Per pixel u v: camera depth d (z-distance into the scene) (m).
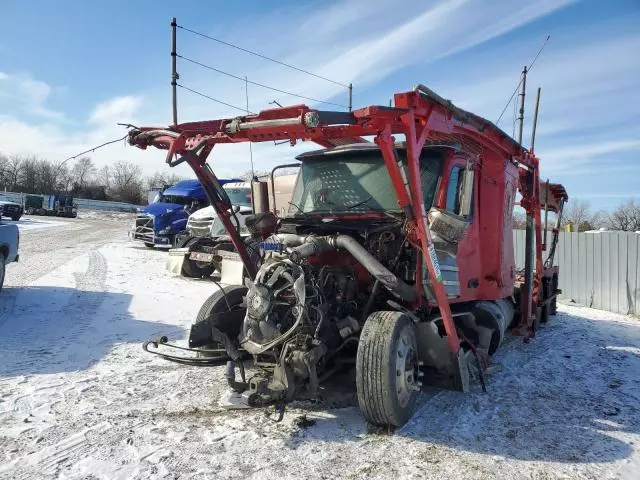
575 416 4.67
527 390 5.41
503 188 6.60
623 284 12.58
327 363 4.70
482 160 6.36
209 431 4.00
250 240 5.69
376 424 4.16
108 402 4.53
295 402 4.69
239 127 4.34
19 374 5.12
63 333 6.77
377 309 4.96
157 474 3.30
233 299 5.42
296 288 4.32
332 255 5.05
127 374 5.32
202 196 19.53
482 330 5.89
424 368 5.04
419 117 4.55
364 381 3.95
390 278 4.43
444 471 3.50
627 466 3.66
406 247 4.90
